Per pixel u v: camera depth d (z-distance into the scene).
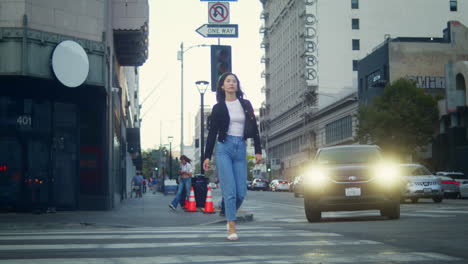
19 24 15.93
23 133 17.02
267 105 114.88
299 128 90.56
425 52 59.03
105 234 7.96
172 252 5.67
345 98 67.69
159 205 23.77
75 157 18.22
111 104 20.53
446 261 4.97
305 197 12.08
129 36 23.95
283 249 5.88
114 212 17.20
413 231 8.34
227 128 6.65
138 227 11.55
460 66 46.78
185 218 13.65
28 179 17.02
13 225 11.55
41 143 17.38
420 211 15.89
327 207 11.86
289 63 96.56
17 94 16.98
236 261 4.96
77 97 18.28
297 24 89.69
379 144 45.56
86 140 18.36
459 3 81.81
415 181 25.17
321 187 11.82
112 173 20.09
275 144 109.38
